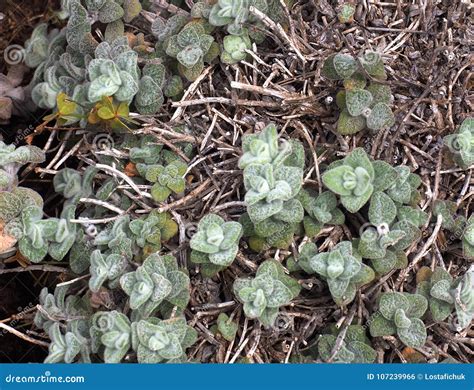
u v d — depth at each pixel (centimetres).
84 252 46
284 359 45
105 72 46
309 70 49
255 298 43
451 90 48
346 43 47
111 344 43
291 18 49
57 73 50
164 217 46
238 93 48
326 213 45
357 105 46
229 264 43
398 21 50
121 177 47
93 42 48
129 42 50
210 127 47
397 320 43
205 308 45
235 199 47
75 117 47
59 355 44
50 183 51
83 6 50
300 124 47
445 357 46
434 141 48
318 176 46
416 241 45
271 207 43
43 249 45
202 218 44
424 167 47
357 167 44
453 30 50
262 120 48
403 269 45
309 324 45
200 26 47
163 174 46
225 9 47
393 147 47
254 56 48
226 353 45
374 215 44
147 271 44
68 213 46
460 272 47
